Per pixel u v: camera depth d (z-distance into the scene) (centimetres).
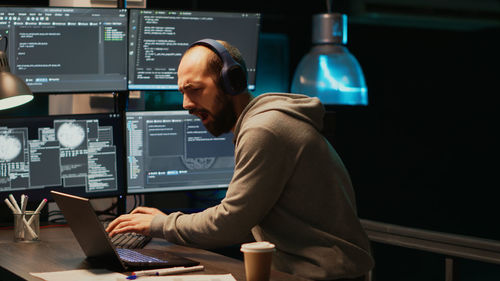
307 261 174
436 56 625
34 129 250
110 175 261
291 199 173
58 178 254
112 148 261
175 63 268
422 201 635
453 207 646
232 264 176
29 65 249
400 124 622
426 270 545
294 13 496
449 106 637
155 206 288
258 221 171
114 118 260
